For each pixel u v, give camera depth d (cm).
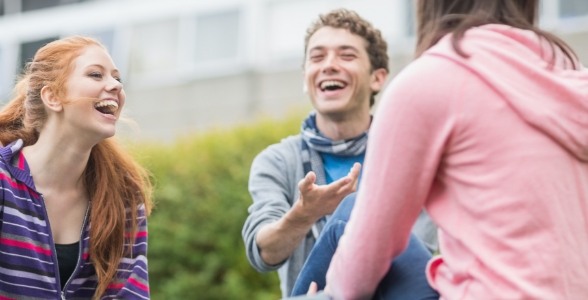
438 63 256
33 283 355
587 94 249
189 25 1409
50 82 366
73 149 367
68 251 370
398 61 1219
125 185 387
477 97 250
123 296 375
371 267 258
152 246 880
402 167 252
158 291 877
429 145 252
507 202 244
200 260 874
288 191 414
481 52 256
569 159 249
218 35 1384
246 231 399
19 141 369
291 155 418
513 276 239
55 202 370
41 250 359
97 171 380
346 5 1282
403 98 253
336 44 421
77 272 369
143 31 1444
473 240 247
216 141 932
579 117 248
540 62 257
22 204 359
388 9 1247
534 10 277
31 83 371
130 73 1433
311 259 309
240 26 1371
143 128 1398
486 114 249
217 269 867
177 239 880
